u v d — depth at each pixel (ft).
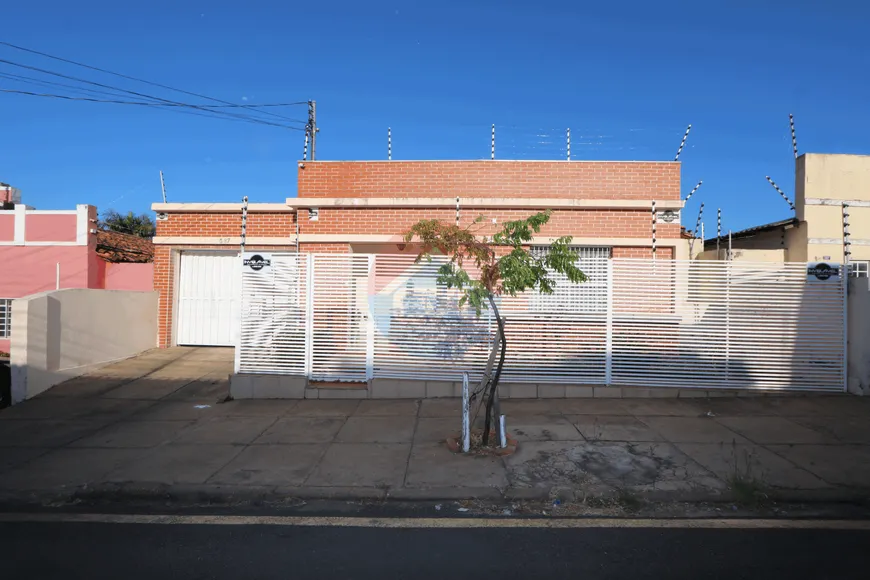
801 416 26.96
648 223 38.19
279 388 31.40
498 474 20.18
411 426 26.07
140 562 14.23
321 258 31.71
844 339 30.71
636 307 30.91
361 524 16.70
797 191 44.62
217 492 18.88
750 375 30.68
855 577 13.34
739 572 13.58
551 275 30.99
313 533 16.06
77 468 21.04
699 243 55.67
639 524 16.62
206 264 44.93
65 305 34.22
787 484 19.03
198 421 27.22
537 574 13.53
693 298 30.83
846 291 30.83
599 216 38.17
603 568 13.84
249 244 43.55
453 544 15.28
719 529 16.22
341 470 20.72
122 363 38.70
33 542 15.46
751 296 30.76
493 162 39.14
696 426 25.55
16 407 29.60
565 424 25.96
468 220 38.50
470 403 24.22
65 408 29.48
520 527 16.44
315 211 39.50
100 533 16.08
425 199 38.24
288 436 24.79
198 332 44.62
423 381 31.22
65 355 34.32
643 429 25.14
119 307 39.55
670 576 13.41
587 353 31.01
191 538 15.71
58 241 45.14
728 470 20.33
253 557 14.51
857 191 43.83
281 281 31.91
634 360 30.91
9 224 45.37
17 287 45.06
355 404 30.12
